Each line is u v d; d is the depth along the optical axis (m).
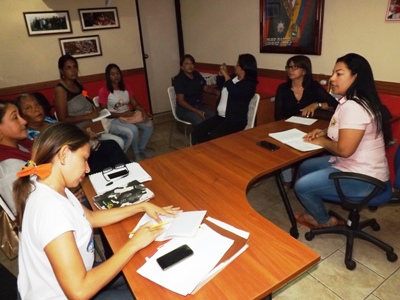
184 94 3.61
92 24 4.17
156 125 4.86
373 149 1.67
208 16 4.25
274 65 3.46
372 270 1.78
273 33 3.32
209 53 4.47
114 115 3.35
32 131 2.02
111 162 2.41
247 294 0.84
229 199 1.34
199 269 0.91
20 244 0.94
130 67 4.66
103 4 4.19
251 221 1.17
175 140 4.20
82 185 1.55
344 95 1.69
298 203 2.53
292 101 2.67
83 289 0.81
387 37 2.36
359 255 1.90
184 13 4.74
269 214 2.40
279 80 3.44
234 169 1.64
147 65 4.90
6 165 1.44
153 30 4.79
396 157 1.78
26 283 0.96
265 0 3.30
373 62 2.51
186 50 4.98
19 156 1.51
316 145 1.87
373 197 1.65
